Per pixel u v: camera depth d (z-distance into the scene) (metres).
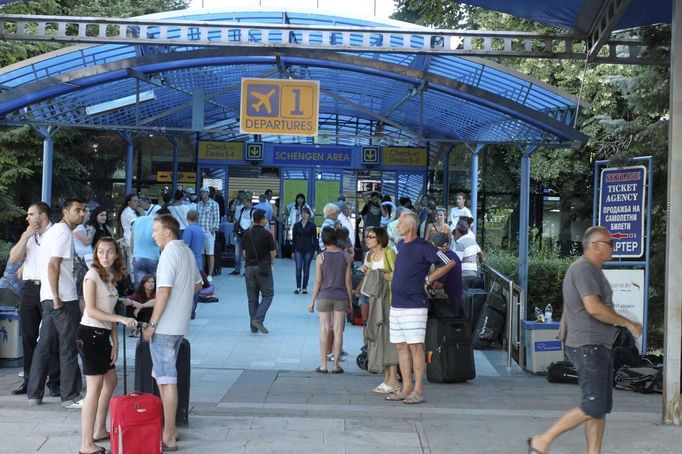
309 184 25.95
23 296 8.78
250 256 13.67
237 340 13.17
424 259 8.84
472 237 14.14
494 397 9.48
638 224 12.01
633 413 8.38
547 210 26.72
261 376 10.61
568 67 21.95
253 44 11.11
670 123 8.04
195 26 10.92
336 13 14.00
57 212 24.06
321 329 11.02
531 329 11.44
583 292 6.11
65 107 15.98
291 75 14.12
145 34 11.10
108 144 25.58
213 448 6.83
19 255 8.70
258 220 13.73
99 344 6.79
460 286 10.48
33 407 8.24
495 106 14.09
